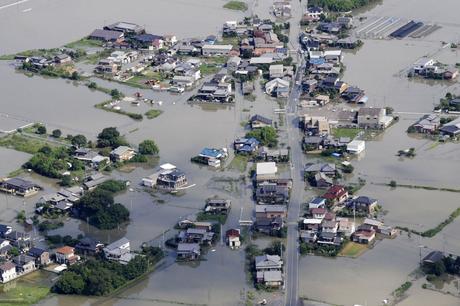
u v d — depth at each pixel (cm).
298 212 13562
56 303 11450
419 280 11712
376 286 11588
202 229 12925
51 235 13075
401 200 13825
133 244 12788
